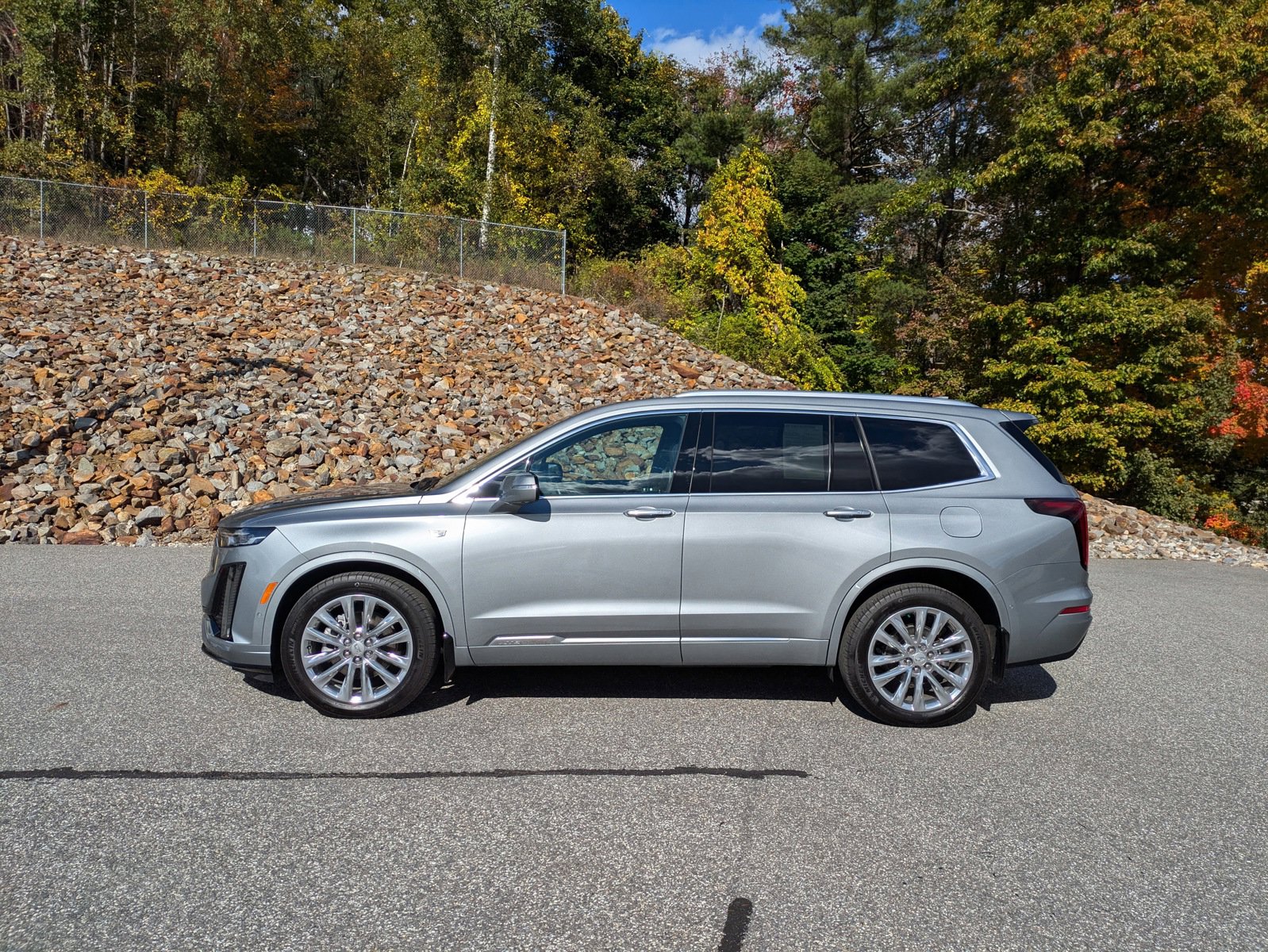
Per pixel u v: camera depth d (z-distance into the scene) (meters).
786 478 4.58
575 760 3.98
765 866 3.07
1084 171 20.23
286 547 4.41
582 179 31.34
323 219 21.03
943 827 3.42
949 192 29.00
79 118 28.70
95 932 2.58
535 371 15.21
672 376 16.27
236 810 3.40
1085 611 4.60
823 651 4.54
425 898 2.81
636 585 4.47
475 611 4.45
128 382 12.02
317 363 14.18
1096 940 2.66
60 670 5.02
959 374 23.22
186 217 20.59
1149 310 18.89
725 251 24.12
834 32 35.94
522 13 27.70
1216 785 3.90
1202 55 17.64
